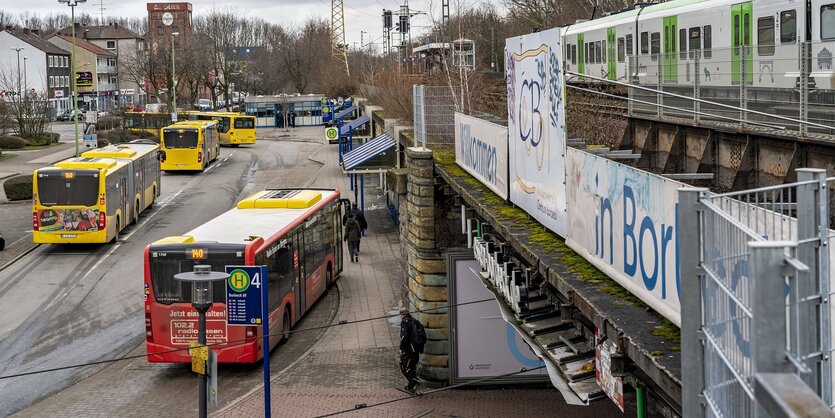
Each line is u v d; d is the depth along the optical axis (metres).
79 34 154.00
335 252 29.59
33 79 123.62
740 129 14.34
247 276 16.06
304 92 127.94
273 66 129.38
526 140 12.06
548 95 10.73
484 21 59.56
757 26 20.61
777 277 3.49
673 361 6.20
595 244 8.98
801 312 3.83
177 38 157.00
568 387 9.56
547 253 10.02
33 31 146.88
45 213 34.53
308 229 25.53
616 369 7.63
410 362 18.53
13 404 18.66
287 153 74.31
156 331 20.14
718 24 22.92
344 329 23.97
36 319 25.22
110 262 32.88
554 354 10.42
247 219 23.94
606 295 8.16
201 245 20.00
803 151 12.59
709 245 4.89
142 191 43.06
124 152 40.81
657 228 7.07
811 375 3.80
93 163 35.31
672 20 26.14
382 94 47.81
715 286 4.74
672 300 6.75
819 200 4.26
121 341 23.05
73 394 19.28
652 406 7.88
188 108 113.94
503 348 18.62
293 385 19.42
